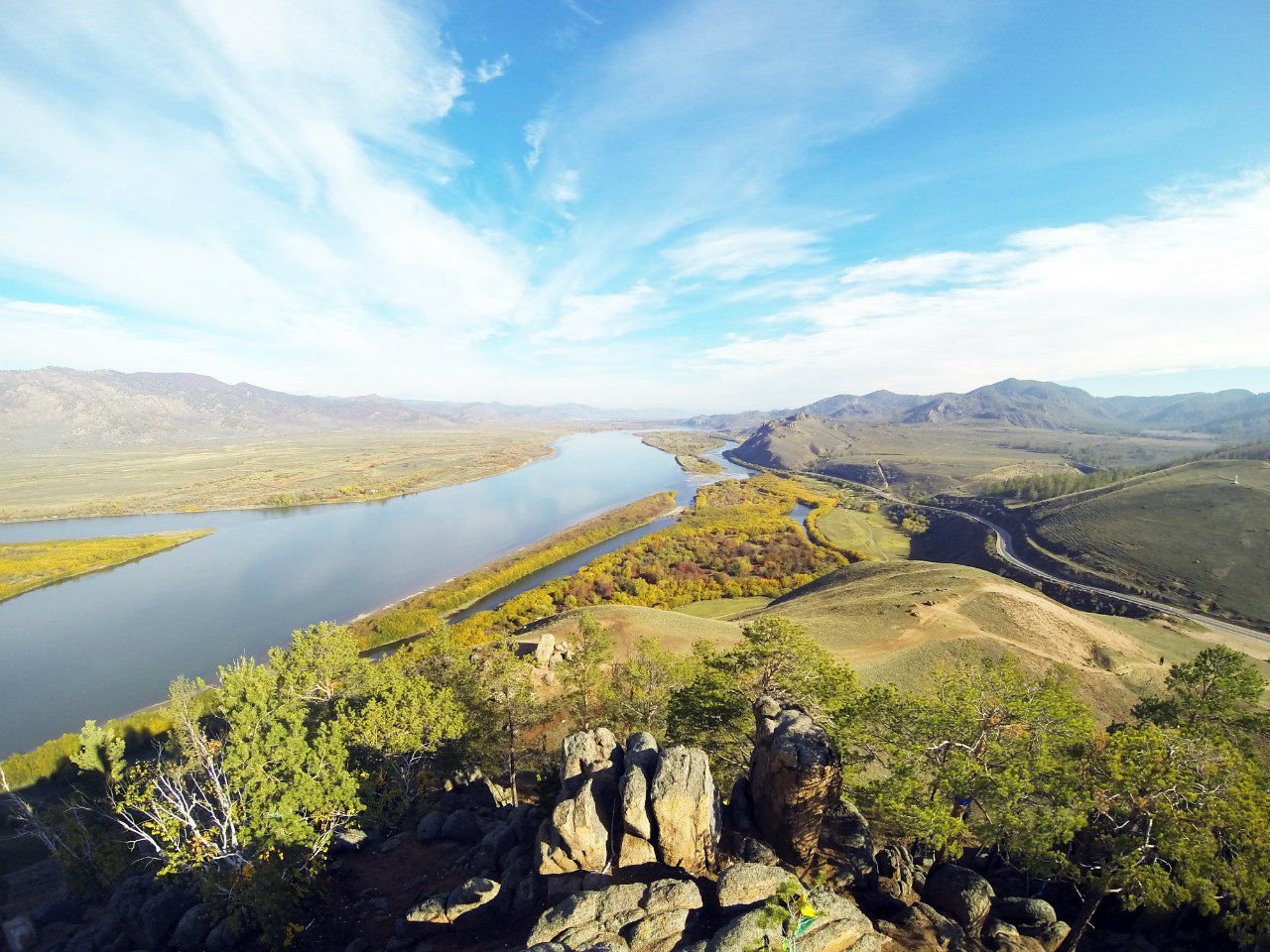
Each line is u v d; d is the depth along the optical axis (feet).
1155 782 89.10
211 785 125.18
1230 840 87.61
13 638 386.73
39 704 304.30
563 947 67.56
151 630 395.96
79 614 428.15
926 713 107.65
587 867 88.74
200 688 255.70
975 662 241.35
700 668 161.99
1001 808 92.58
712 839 89.20
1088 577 449.06
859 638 274.16
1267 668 279.49
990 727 105.60
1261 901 81.20
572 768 99.71
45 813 156.76
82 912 124.67
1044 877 96.32
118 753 144.05
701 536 601.62
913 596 320.09
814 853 90.89
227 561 567.18
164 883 114.11
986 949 81.97
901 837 114.32
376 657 347.36
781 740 92.17
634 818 88.07
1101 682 238.07
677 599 449.89
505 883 94.07
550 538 612.70
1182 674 132.67
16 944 110.22
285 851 101.71
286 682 175.83
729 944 64.28
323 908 102.32
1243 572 398.83
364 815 129.59
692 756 93.71
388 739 136.15
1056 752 108.17
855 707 115.55
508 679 163.22
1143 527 498.69
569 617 309.83
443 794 148.05
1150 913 94.84
